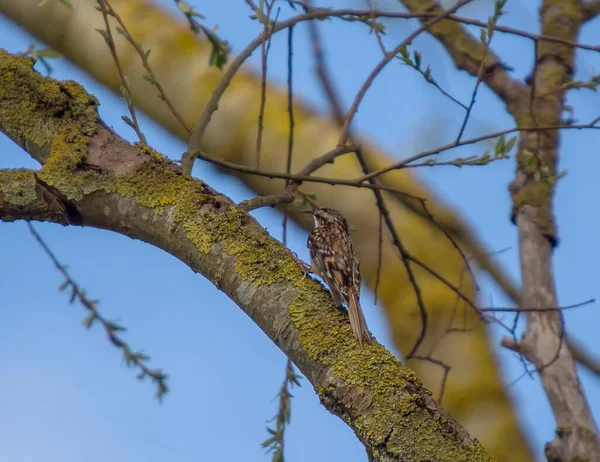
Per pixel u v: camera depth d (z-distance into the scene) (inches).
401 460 225.1
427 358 403.9
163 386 324.2
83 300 330.0
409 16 374.6
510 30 374.0
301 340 246.5
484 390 519.5
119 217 271.1
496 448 506.9
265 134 552.7
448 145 333.1
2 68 287.0
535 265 390.0
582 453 350.3
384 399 231.6
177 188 269.7
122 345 323.9
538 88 422.9
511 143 319.6
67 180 272.4
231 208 266.8
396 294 546.6
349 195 553.3
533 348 374.9
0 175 275.0
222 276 259.4
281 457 321.1
